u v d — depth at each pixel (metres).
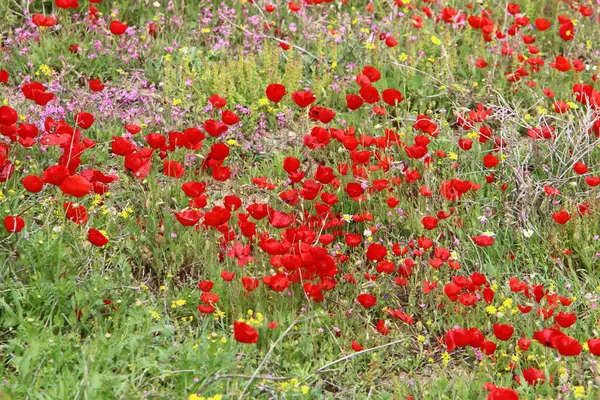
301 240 4.28
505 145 5.66
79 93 5.99
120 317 4.21
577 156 5.53
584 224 4.97
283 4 7.61
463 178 5.58
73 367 3.84
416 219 5.11
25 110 5.71
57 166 4.14
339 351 4.27
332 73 6.67
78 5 6.71
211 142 5.70
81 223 4.48
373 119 6.19
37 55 6.32
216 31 7.23
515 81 6.43
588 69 6.71
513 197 5.34
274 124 6.14
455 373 4.25
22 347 3.86
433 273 4.63
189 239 4.77
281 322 4.20
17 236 4.42
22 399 3.57
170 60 6.39
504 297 4.59
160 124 5.75
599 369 4.06
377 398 4.00
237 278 4.46
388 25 7.13
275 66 6.32
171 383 3.77
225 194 5.45
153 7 7.35
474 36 7.40
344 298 4.61
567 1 8.04
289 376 3.96
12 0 7.04
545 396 3.94
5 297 4.18
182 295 4.43
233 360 3.86
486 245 4.59
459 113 5.79
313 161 5.85
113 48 6.57
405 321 4.31
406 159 5.67
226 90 6.20
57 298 4.14
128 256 4.73
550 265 4.95
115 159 5.52
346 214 5.02
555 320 3.87
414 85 6.55
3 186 4.92
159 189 5.09
